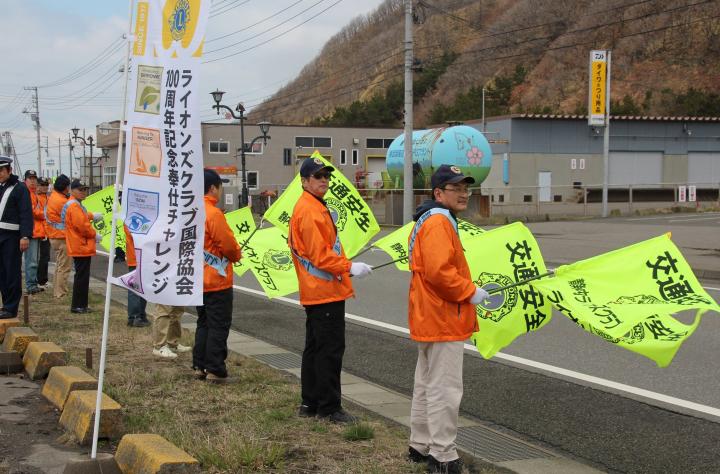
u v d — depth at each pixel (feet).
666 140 149.59
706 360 25.81
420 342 15.11
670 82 244.22
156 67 15.23
